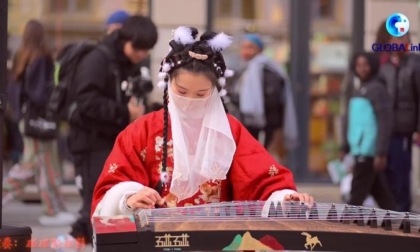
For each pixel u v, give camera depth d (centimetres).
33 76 800
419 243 289
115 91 568
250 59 957
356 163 766
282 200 337
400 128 786
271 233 284
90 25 1046
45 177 829
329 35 1082
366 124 758
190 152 353
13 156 961
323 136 1083
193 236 279
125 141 360
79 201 1005
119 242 273
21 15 1024
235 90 952
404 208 800
